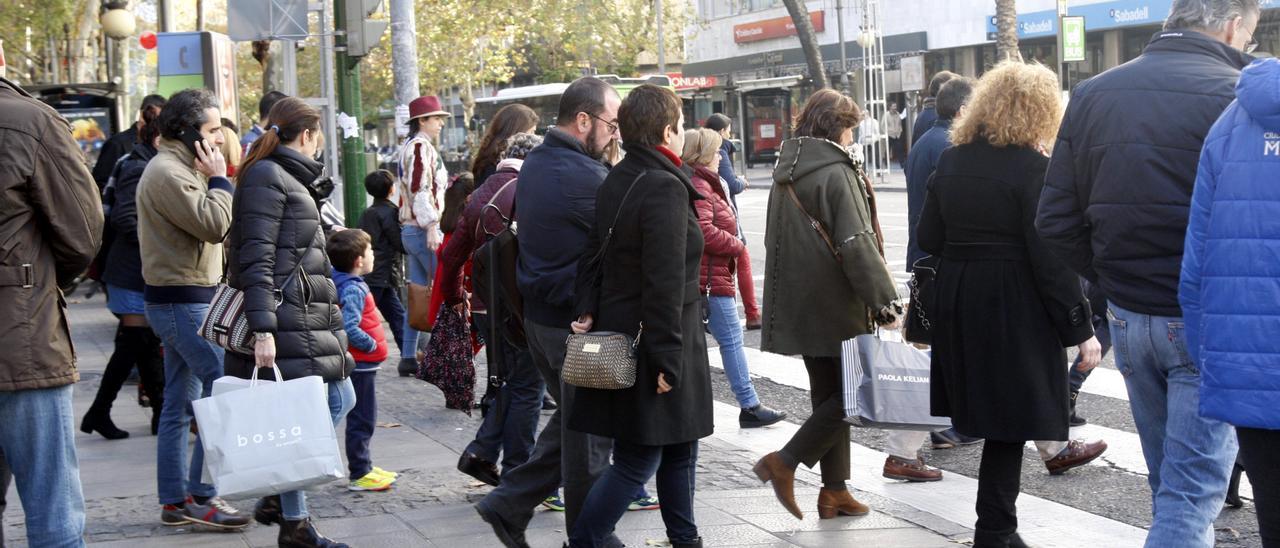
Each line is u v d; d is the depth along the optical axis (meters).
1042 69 4.80
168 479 5.86
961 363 4.88
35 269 4.16
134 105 30.12
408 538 5.61
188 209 5.58
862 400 5.48
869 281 5.47
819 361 5.78
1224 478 4.11
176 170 5.70
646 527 5.76
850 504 5.86
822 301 5.65
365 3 12.20
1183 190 3.97
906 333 5.30
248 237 5.08
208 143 5.75
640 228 4.38
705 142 7.86
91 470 7.15
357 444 6.45
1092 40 34.91
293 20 11.68
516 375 5.91
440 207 9.78
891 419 5.46
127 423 8.55
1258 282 3.52
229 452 4.89
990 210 4.77
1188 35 4.10
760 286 15.64
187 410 5.92
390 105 54.06
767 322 5.79
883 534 5.57
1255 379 3.52
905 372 5.49
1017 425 4.73
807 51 31.45
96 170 10.93
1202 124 3.94
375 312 6.56
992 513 4.85
